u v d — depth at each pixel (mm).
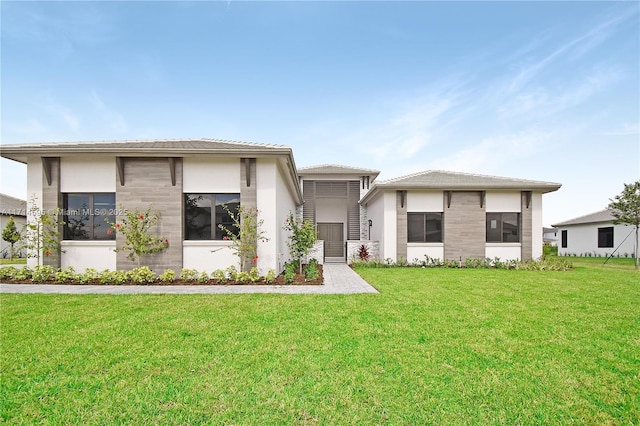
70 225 10648
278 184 11297
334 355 4062
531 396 3137
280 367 3701
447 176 17578
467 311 6332
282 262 12773
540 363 3887
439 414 2822
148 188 10500
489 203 16047
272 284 9695
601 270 14289
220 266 10477
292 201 17922
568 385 3355
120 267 10352
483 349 4309
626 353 4215
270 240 10539
